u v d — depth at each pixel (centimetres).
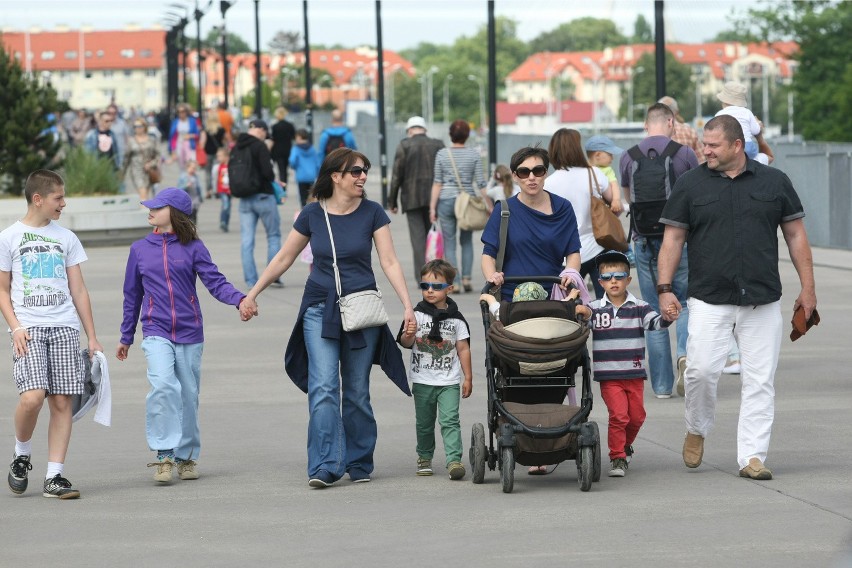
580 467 1925
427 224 4512
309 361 2022
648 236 2703
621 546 1611
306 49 13025
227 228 7062
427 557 1578
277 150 8731
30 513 1853
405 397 2745
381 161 9900
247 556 1600
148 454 2264
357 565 1549
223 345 3447
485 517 1778
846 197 5691
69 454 2266
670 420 2461
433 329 2033
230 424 2494
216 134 9731
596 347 2056
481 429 2014
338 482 2036
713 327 2011
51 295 1975
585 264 2808
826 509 1786
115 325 3819
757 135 2975
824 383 2798
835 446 2209
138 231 6469
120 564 1577
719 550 1585
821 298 4144
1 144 6469
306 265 5372
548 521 1747
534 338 1912
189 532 1727
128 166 6694
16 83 6506
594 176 2769
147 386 2903
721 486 1942
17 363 1950
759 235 2003
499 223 2127
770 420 2009
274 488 1988
